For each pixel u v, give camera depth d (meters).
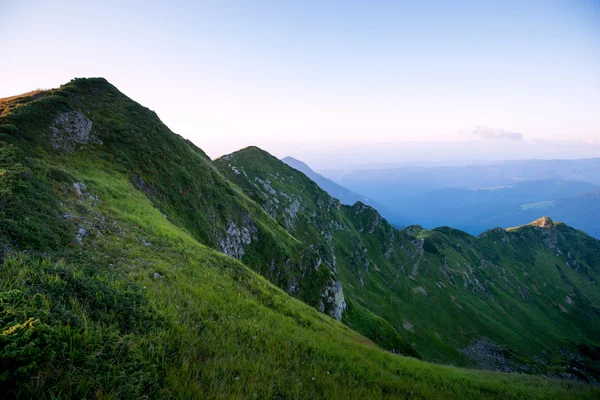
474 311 139.62
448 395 14.32
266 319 15.80
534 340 138.75
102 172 30.14
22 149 23.44
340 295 63.50
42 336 5.48
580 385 28.39
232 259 27.41
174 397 6.51
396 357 20.62
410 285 138.50
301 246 66.00
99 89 43.91
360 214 175.25
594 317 187.75
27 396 4.84
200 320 11.36
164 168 40.72
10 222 12.05
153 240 20.70
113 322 7.95
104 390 5.75
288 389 9.08
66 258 11.88
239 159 125.94
